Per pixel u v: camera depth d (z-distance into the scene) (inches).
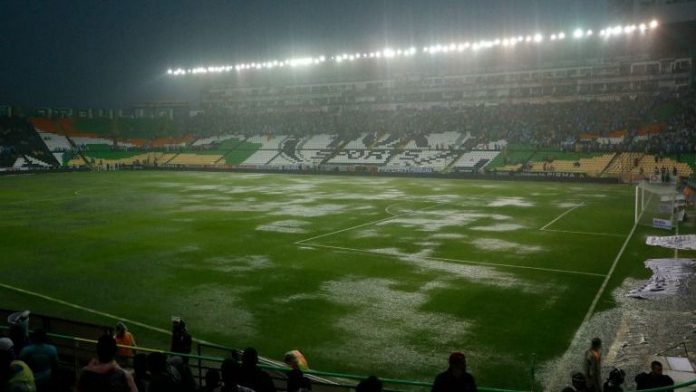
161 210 1558.8
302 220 1353.3
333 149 3260.3
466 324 618.5
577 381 362.9
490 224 1261.1
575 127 2726.4
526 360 520.4
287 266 895.7
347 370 507.8
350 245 1049.5
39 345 307.7
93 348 472.1
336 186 2193.7
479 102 3260.3
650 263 871.1
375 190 2021.4
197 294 750.5
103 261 950.4
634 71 2819.9
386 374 498.9
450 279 803.4
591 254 948.0
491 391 337.1
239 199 1796.3
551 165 2476.6
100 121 4020.7
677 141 2367.1
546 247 1010.1
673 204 1232.8
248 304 703.1
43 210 1578.5
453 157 2807.6
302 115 3786.9
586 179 2209.6
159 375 266.2
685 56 2719.0
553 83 3034.0
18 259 973.8
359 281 799.7
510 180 2364.7
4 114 3688.5
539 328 601.0
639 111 2667.3
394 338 581.3
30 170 2999.5
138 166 3353.8
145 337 601.9
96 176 2834.6
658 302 676.1
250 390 243.9
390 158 2979.8
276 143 3528.5
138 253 1009.5
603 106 2800.2
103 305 710.5
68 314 676.7
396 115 3435.0
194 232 1211.9
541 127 2819.9
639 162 2322.8
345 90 3740.2
